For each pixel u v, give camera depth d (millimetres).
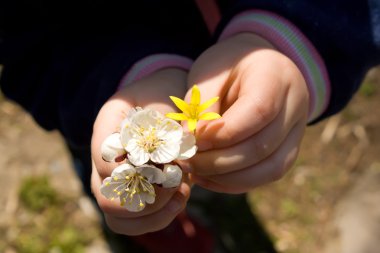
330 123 539
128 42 289
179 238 463
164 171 195
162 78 257
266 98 207
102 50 302
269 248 487
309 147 528
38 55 319
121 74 270
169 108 240
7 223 484
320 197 505
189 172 214
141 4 309
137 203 199
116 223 221
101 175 215
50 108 324
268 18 259
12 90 337
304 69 258
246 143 210
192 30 317
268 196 507
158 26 311
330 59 265
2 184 503
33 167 514
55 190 501
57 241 479
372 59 276
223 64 235
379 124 536
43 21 314
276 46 257
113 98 240
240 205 504
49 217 490
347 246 479
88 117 301
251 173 218
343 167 519
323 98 273
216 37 281
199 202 506
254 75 215
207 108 219
